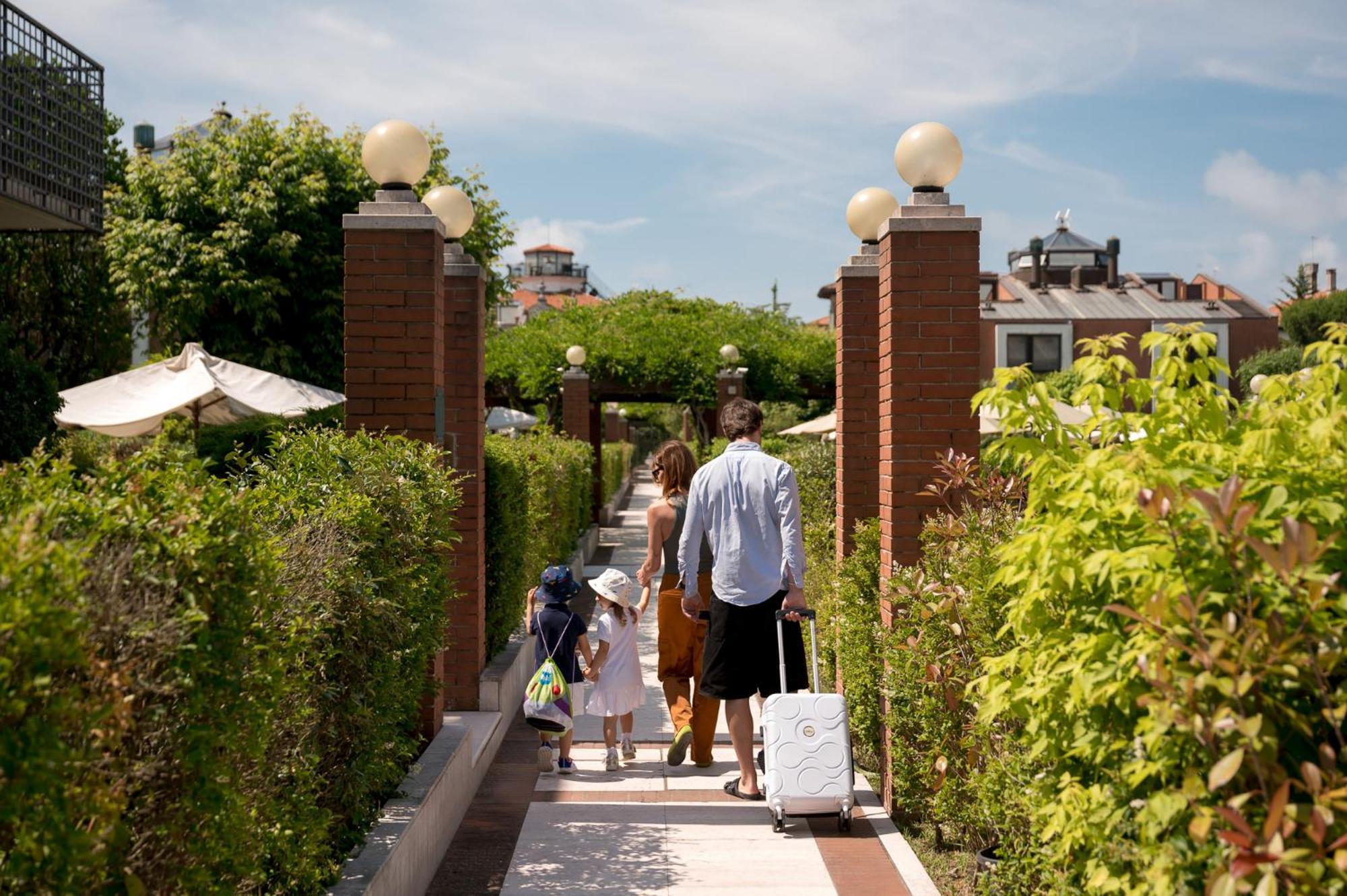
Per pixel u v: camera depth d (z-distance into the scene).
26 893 1.98
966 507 5.11
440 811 5.25
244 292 18.81
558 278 118.38
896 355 5.70
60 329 21.36
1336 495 2.38
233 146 19.28
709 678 6.14
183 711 2.59
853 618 6.29
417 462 5.51
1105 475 2.60
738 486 6.08
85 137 13.64
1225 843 2.07
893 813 5.78
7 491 2.57
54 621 1.89
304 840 3.58
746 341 26.16
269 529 3.79
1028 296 43.53
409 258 6.39
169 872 2.63
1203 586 2.30
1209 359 3.20
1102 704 2.55
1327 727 2.22
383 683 4.57
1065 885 2.96
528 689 6.74
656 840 5.49
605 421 49.12
